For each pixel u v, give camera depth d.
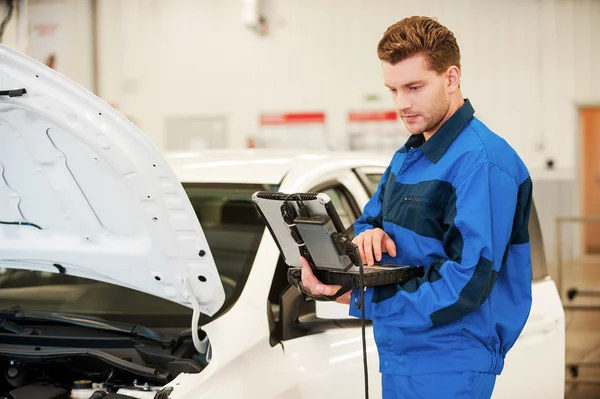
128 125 2.03
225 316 2.41
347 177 3.17
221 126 13.33
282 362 2.39
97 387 2.30
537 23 12.28
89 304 2.76
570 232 12.50
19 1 7.88
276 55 13.04
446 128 1.86
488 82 12.48
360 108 12.84
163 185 2.08
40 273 3.02
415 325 1.82
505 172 1.82
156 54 13.45
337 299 1.97
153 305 2.71
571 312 8.19
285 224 1.89
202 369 2.23
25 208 2.44
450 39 1.81
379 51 1.85
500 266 1.84
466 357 1.86
